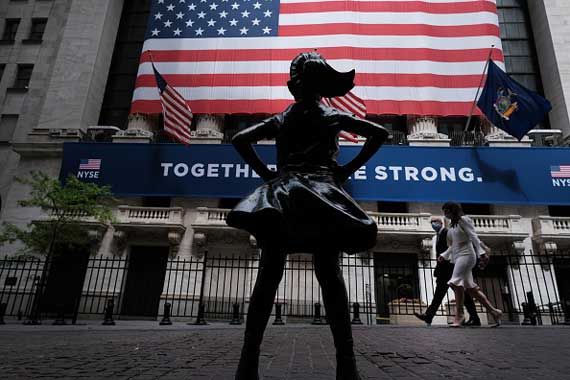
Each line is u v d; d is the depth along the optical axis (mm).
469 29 21969
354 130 1958
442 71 21375
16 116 25266
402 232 18344
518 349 3832
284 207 1659
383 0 22828
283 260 1787
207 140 21516
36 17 27688
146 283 19391
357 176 19625
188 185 20062
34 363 2969
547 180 19297
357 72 21469
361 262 17500
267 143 20047
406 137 22094
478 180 19453
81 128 23156
